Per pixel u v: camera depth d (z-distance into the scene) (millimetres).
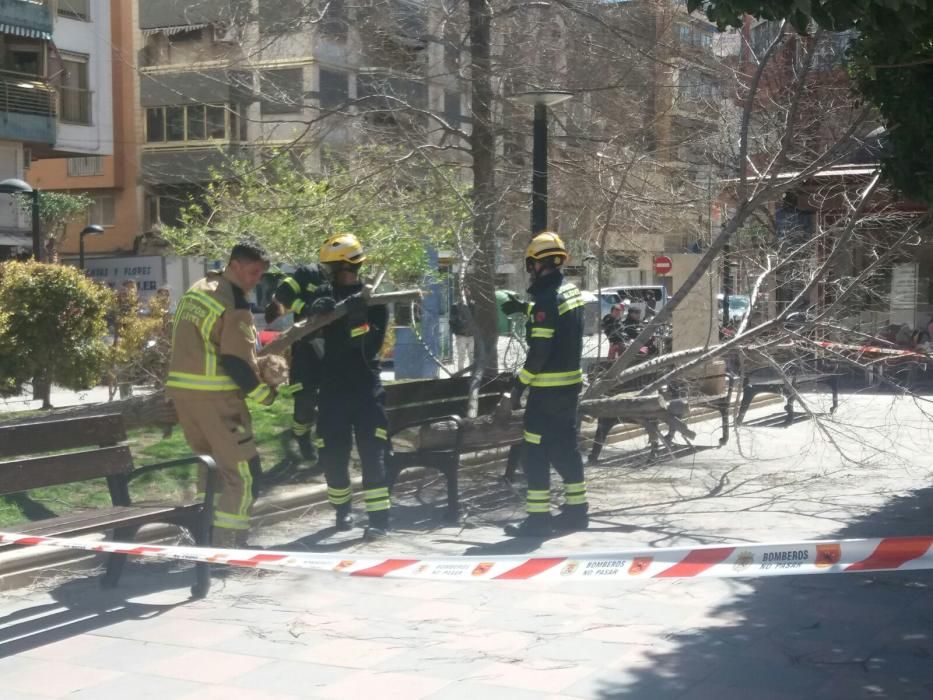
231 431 6527
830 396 17406
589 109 11656
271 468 9164
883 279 10664
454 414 9477
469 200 10938
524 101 9836
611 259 12562
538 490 7609
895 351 9906
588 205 11609
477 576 4422
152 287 32844
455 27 11375
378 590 6242
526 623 5590
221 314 6395
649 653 5094
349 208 11125
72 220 33406
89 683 4734
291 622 5617
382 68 11727
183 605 5941
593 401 8703
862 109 9555
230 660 5027
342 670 4883
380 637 5367
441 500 9172
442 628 5512
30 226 30516
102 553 6855
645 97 11609
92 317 13914
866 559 3988
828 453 11789
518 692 4586
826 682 4695
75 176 36812
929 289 15969
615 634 5395
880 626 5500
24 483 5738
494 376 10508
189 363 6477
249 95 12031
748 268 11234
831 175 10633
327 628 5516
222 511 6543
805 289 9336
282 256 11297
